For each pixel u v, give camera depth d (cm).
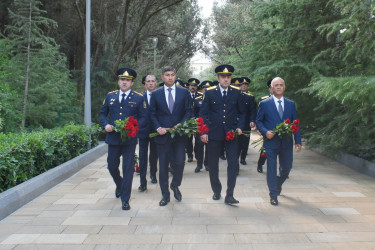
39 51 987
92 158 934
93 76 1473
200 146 759
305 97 890
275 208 491
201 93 841
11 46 996
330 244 369
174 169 521
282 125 489
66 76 1095
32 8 959
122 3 1975
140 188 597
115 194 560
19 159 557
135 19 2088
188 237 389
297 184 638
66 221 441
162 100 506
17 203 493
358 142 775
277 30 888
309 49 906
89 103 1052
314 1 823
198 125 478
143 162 596
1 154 502
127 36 2030
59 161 742
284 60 836
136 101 523
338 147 793
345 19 654
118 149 505
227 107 505
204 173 751
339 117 763
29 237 390
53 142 705
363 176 707
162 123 508
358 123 744
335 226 420
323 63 823
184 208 493
